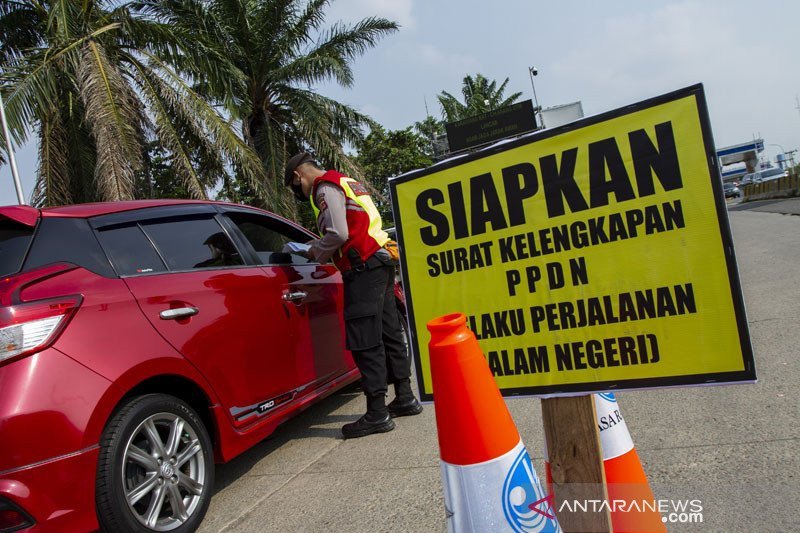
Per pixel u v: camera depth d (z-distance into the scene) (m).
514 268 1.73
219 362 3.09
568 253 1.66
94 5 12.38
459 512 1.44
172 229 3.27
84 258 2.68
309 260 4.02
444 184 1.83
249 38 16.05
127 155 10.75
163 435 2.78
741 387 3.59
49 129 12.39
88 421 2.34
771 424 2.96
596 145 1.62
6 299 2.29
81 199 13.51
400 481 3.02
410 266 1.89
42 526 2.20
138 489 2.54
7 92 10.50
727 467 2.57
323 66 16.55
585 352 1.65
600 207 1.62
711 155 1.50
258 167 13.52
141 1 14.36
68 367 2.35
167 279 2.99
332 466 3.42
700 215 1.52
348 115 17.98
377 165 29.88
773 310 5.46
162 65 12.89
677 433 3.06
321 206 3.78
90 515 2.32
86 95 10.92
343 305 4.00
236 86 13.66
